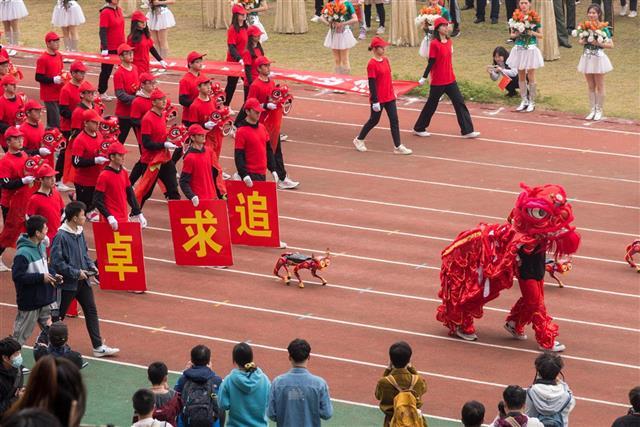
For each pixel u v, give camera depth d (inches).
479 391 733.9
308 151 1263.5
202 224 909.8
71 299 762.2
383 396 566.3
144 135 1006.4
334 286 908.0
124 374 759.7
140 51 1332.4
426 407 710.5
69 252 751.1
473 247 785.6
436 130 1331.2
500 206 1080.2
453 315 805.9
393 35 1669.5
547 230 759.7
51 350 637.3
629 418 529.7
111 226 844.6
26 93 1509.6
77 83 1120.8
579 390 737.6
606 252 970.1
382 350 794.8
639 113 1364.4
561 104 1400.1
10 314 868.0
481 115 1375.5
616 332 821.9
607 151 1243.8
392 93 1234.6
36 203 844.0
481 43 1648.6
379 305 870.4
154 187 1097.4
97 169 970.1
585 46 1318.9
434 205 1085.8
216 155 1050.7
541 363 574.6
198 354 582.2
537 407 567.5
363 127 1254.3
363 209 1077.8
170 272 941.2
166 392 568.4
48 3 2009.1
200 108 1063.6
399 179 1163.3
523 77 1376.7
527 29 1358.3
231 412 576.1
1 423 252.1
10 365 589.9
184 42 1728.6
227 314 858.1
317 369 765.9
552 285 904.9
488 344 806.5
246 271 940.6
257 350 796.0
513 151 1248.8
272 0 1950.1
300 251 979.3
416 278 920.3
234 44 1348.4
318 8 1812.3
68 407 254.7
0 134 1077.1
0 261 948.6
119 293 900.6
